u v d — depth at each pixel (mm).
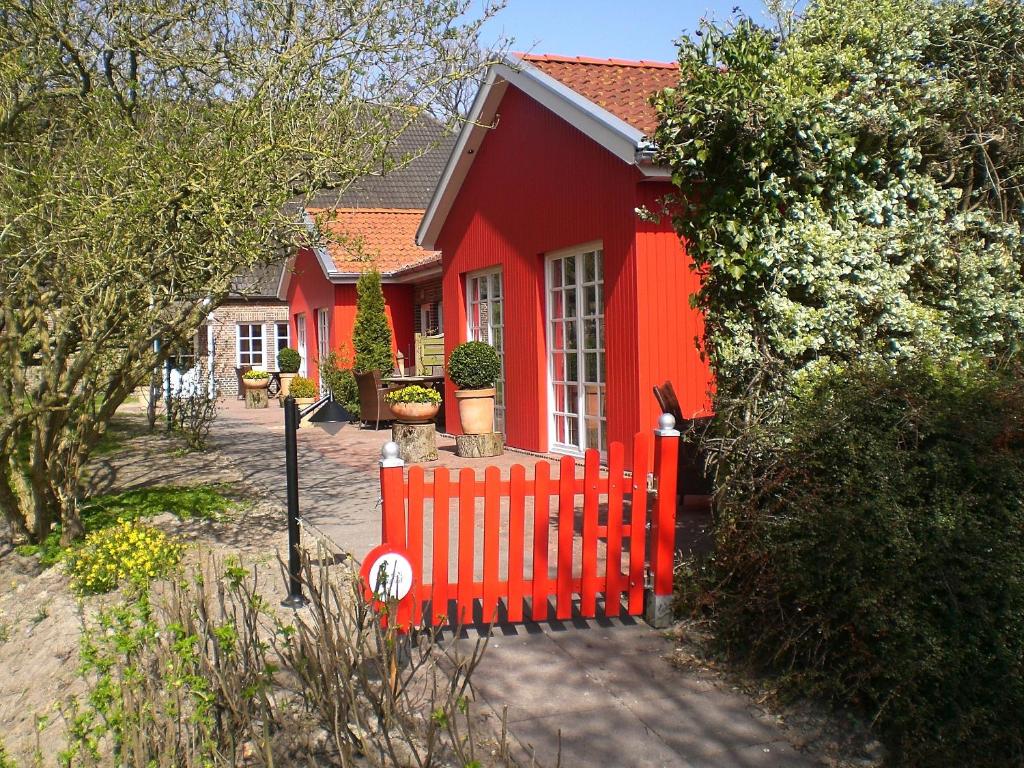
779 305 5051
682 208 5473
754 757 3758
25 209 5754
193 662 3729
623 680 4422
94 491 9305
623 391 9320
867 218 5445
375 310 17297
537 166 10984
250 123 6391
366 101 7477
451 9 7547
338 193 7617
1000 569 3674
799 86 5078
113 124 6516
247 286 7270
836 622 4102
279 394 22844
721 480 4988
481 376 11672
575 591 5195
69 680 4910
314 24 7215
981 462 3896
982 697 3734
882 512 3844
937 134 5555
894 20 5605
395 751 3631
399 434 11336
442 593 4805
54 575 6445
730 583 4742
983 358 5395
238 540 7129
